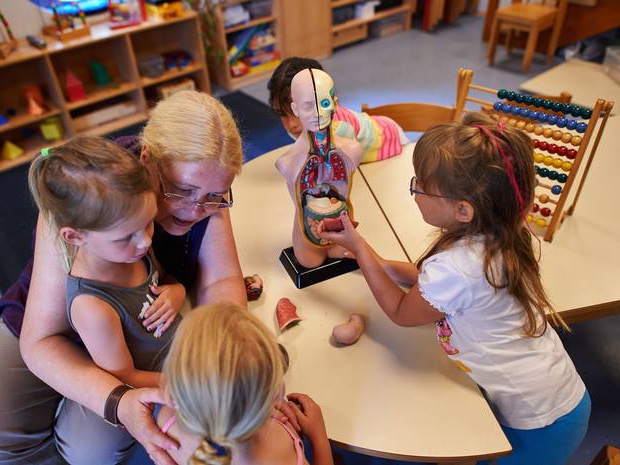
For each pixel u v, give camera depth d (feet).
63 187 2.60
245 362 2.11
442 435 3.07
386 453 3.01
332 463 3.00
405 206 4.93
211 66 12.74
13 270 7.61
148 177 2.85
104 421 3.99
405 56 13.96
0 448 3.92
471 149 2.94
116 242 2.80
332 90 3.38
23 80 10.28
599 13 11.99
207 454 2.15
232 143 3.19
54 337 3.43
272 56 13.23
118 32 10.09
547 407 3.45
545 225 4.60
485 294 3.10
